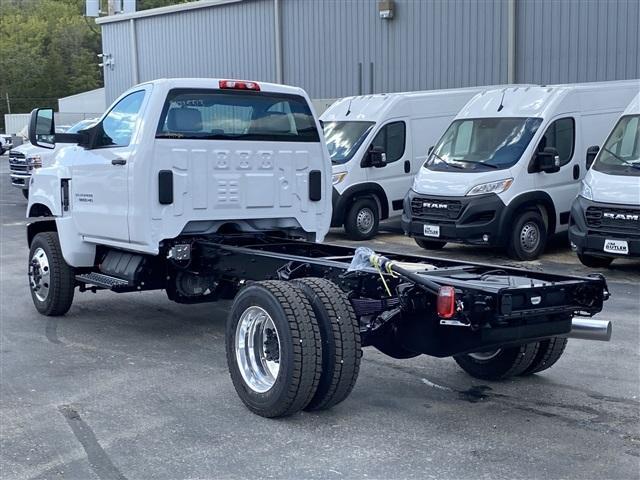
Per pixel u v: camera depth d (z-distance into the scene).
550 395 6.09
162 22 29.11
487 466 4.77
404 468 4.75
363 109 15.71
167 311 9.03
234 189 7.33
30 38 101.00
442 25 19.94
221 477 4.64
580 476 4.63
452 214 12.55
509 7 18.33
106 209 7.37
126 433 5.34
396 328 5.62
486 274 5.81
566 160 13.19
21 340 7.77
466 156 13.15
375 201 15.27
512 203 12.37
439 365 6.91
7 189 25.95
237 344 5.73
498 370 6.31
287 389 5.29
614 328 8.17
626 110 11.79
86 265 8.20
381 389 6.24
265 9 24.80
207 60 27.45
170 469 4.76
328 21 22.81
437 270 5.95
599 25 16.95
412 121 15.74
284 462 4.84
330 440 5.18
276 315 5.34
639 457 4.91
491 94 13.83
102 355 7.24
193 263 7.32
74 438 5.26
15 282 10.77
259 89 7.47
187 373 6.68
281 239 7.66
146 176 6.91
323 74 23.27
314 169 7.88
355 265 5.68
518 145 12.73
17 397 6.09
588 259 11.83
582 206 11.28
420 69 20.62
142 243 6.98
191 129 7.12
